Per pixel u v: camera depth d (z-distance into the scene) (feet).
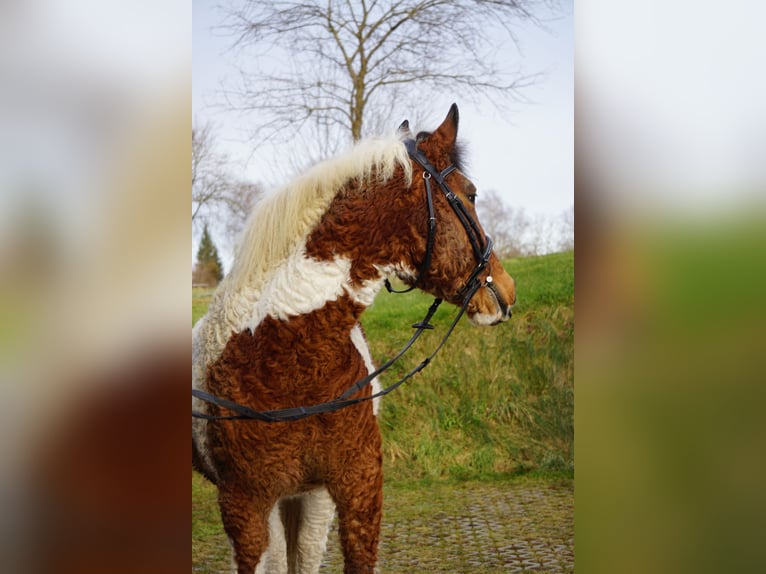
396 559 12.25
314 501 8.25
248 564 7.06
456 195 7.43
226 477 7.16
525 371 18.10
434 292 7.67
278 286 6.95
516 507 14.69
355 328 8.48
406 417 17.51
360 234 7.02
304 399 6.95
